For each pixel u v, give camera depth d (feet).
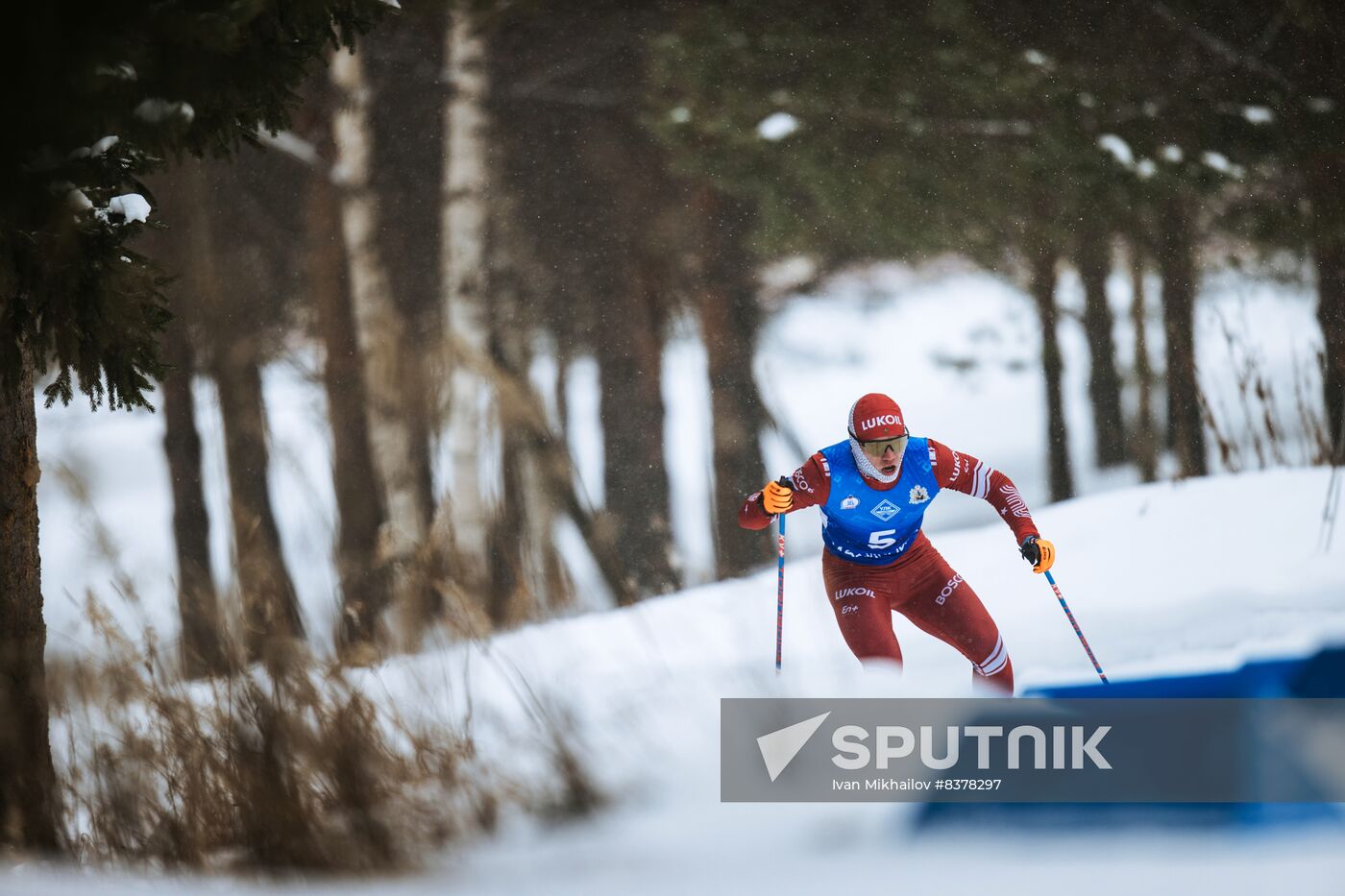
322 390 144.15
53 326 44.50
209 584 52.08
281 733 43.75
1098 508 93.20
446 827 41.27
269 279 159.22
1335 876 33.40
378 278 136.05
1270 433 98.78
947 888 33.53
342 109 140.05
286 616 50.42
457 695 52.24
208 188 151.43
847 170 133.59
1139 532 83.76
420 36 161.79
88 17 42.52
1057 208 138.10
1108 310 160.97
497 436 118.83
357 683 48.73
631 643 64.85
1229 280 162.81
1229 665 41.34
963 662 55.67
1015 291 216.13
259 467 131.34
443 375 107.24
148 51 43.39
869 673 48.96
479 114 147.23
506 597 64.80
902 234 134.10
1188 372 122.52
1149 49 137.49
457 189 145.18
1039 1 139.54
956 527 144.15
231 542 53.62
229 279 148.66
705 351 155.43
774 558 142.41
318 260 146.41
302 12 48.80
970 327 216.33
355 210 137.49
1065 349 211.00
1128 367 165.07
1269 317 167.63
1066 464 157.17
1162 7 136.26
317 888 39.55
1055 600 71.15
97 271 43.93
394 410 121.80
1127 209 132.67
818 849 36.81
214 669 49.11
